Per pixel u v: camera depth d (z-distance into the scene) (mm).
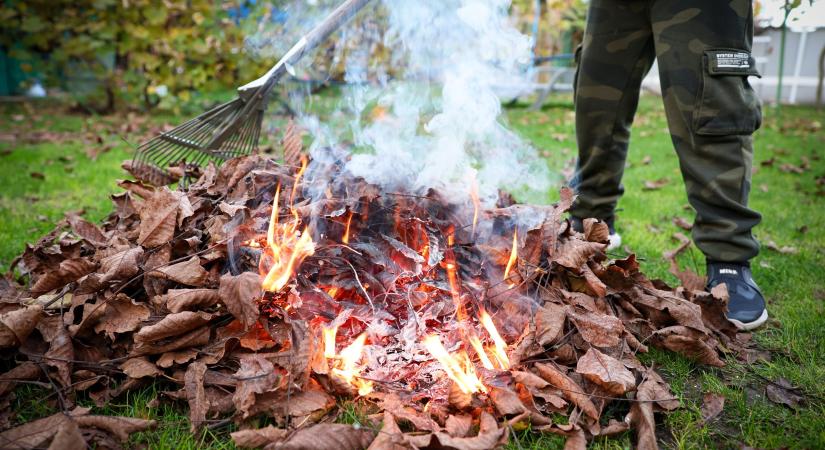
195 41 7273
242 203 2188
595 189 2904
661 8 2334
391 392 1733
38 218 3537
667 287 2332
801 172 5504
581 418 1702
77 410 1612
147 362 1753
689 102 2287
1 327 1690
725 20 2219
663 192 4738
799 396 1925
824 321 2387
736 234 2354
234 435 1489
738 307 2332
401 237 2238
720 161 2318
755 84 13359
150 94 8000
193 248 2000
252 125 2463
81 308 1925
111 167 4949
